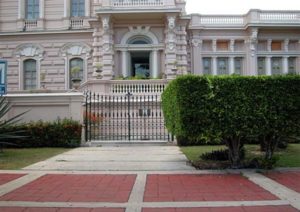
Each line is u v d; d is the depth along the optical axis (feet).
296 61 98.63
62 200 20.76
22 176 28.14
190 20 89.71
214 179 26.78
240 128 29.94
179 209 18.79
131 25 85.30
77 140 49.98
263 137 31.76
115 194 22.17
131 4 81.92
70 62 93.30
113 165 33.24
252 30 94.63
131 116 59.93
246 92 30.09
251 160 32.09
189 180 26.45
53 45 93.30
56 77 93.15
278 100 30.17
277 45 98.68
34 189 23.56
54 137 49.85
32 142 49.80
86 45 92.27
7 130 47.37
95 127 55.98
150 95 64.75
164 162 34.86
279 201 20.11
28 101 52.31
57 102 52.21
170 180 26.45
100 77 82.23
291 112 30.30
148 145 50.62
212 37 96.43
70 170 30.76
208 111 29.94
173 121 35.73
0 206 19.45
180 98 30.19
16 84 93.66
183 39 86.22
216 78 30.19
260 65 98.22
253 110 29.96
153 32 85.71
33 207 19.27
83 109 53.57
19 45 93.86
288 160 34.99
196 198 21.09
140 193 22.36
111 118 60.44
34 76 94.12
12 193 22.45
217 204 19.67
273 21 94.58
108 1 81.97
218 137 30.09
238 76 30.37
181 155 39.63
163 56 85.46
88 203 20.06
